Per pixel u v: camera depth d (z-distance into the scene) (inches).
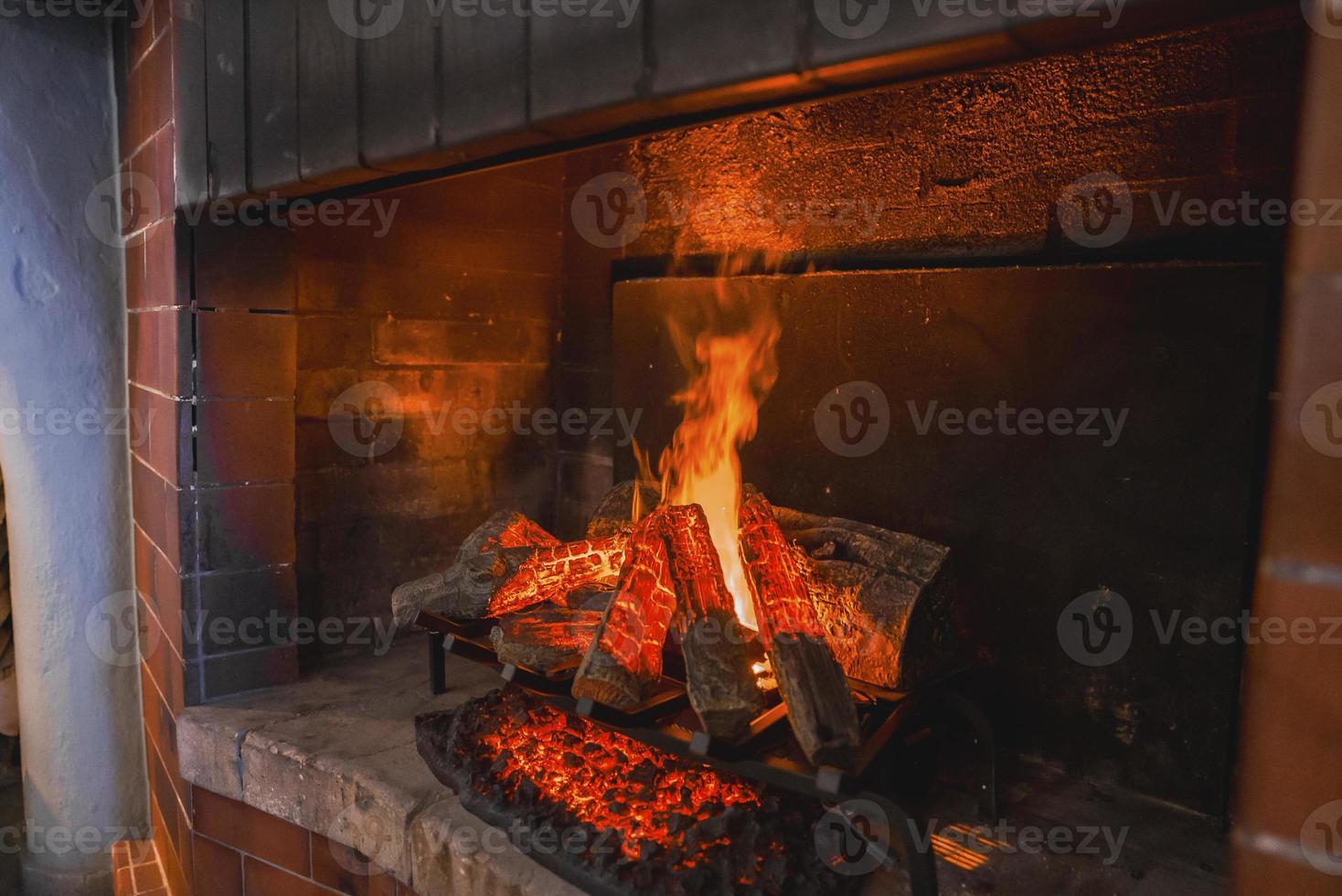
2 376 85.2
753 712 47.0
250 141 65.8
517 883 51.2
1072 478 59.9
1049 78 60.2
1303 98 23.7
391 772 63.2
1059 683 61.8
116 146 89.7
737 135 78.5
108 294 90.7
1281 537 24.4
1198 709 56.4
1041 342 60.3
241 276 76.5
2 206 83.8
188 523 75.4
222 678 77.6
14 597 89.9
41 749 91.1
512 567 64.9
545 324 98.3
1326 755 23.9
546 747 60.5
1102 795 59.9
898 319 67.1
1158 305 55.4
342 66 57.6
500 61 48.2
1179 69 55.1
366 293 85.0
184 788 76.4
